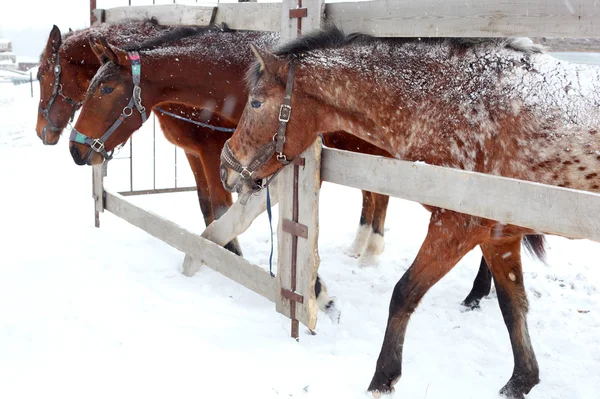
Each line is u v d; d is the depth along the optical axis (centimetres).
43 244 527
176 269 481
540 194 231
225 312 395
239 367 312
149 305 392
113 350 320
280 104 312
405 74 298
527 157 270
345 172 317
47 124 570
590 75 268
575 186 267
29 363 301
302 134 317
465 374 331
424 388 309
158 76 428
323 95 311
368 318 405
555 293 461
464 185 257
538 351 365
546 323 406
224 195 488
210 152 480
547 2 245
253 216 395
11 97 1600
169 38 439
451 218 280
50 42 560
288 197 348
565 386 323
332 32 319
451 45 292
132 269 470
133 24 518
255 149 323
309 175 332
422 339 376
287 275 355
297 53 314
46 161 962
